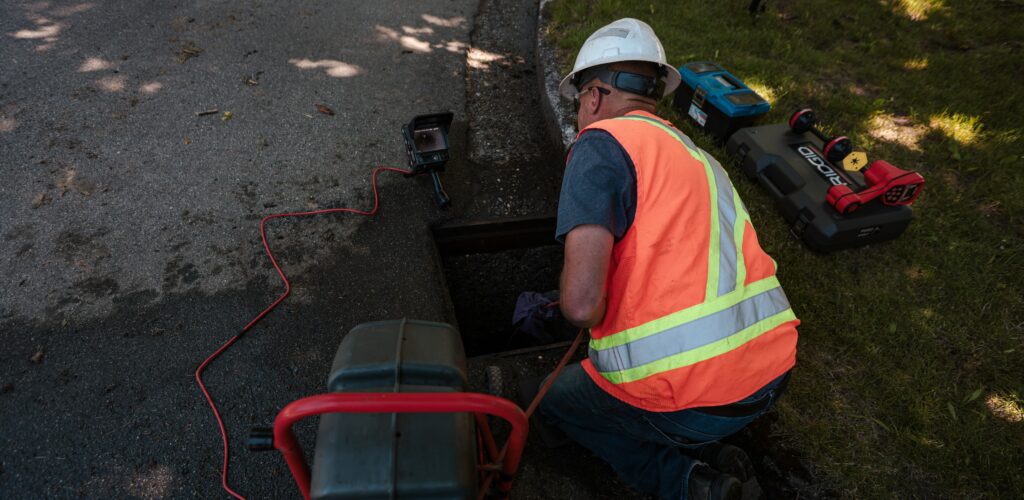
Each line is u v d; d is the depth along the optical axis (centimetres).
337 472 117
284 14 457
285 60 408
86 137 327
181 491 196
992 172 343
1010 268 290
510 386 241
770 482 207
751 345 146
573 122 359
